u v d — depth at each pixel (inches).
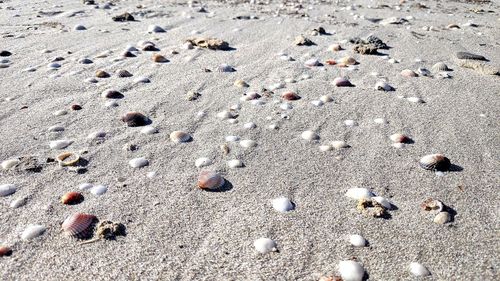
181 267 12.8
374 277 12.6
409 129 21.9
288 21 44.9
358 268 12.6
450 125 22.4
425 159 18.5
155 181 16.9
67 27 40.4
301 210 15.5
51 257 12.9
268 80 27.9
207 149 19.4
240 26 42.3
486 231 14.6
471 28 44.3
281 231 14.4
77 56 31.7
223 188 16.6
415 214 15.4
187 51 33.6
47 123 21.3
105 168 17.7
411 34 40.8
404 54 34.5
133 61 30.9
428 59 33.4
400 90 26.9
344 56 33.4
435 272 12.9
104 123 21.5
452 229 14.7
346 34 40.1
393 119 22.9
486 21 48.1
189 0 56.1
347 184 17.1
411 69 30.9
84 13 46.8
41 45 34.3
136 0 55.1
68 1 52.6
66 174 17.1
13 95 24.4
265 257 13.3
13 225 14.2
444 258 13.4
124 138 20.1
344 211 15.5
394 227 14.7
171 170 17.7
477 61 32.6
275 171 17.9
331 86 27.2
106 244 13.5
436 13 52.2
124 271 12.5
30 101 23.7
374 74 29.5
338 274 12.6
